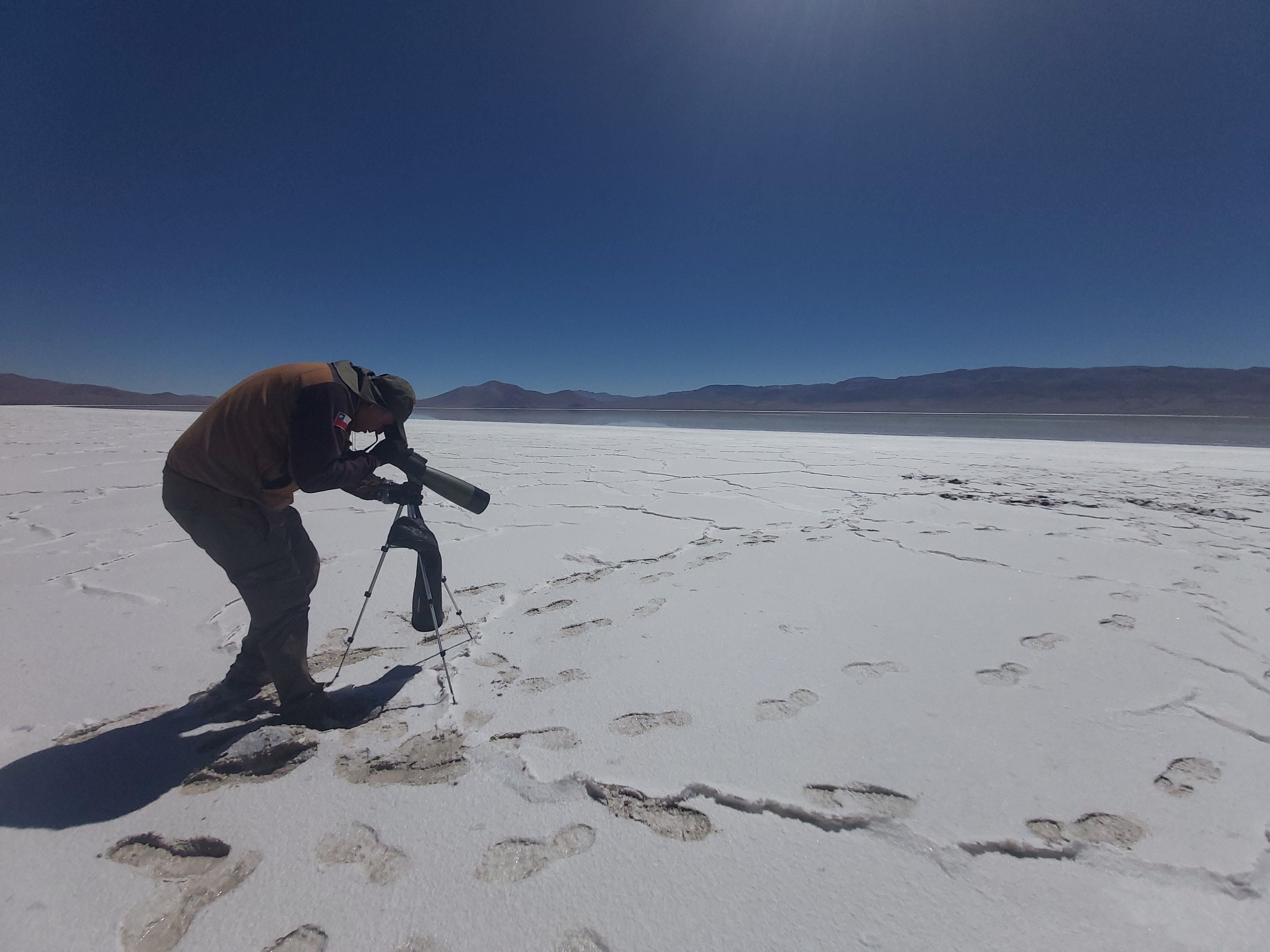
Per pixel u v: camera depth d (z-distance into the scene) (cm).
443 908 129
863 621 285
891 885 134
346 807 160
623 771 175
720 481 759
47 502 581
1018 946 117
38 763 178
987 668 237
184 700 217
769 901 130
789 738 191
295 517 214
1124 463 980
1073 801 159
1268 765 173
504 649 259
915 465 949
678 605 310
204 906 129
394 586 340
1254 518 511
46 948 118
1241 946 116
